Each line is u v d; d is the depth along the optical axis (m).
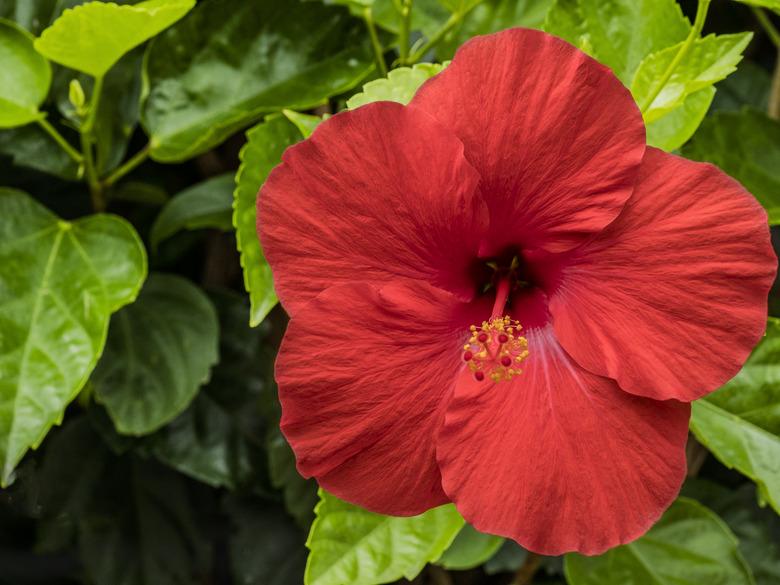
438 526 0.39
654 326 0.33
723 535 0.43
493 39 0.33
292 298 0.34
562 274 0.35
